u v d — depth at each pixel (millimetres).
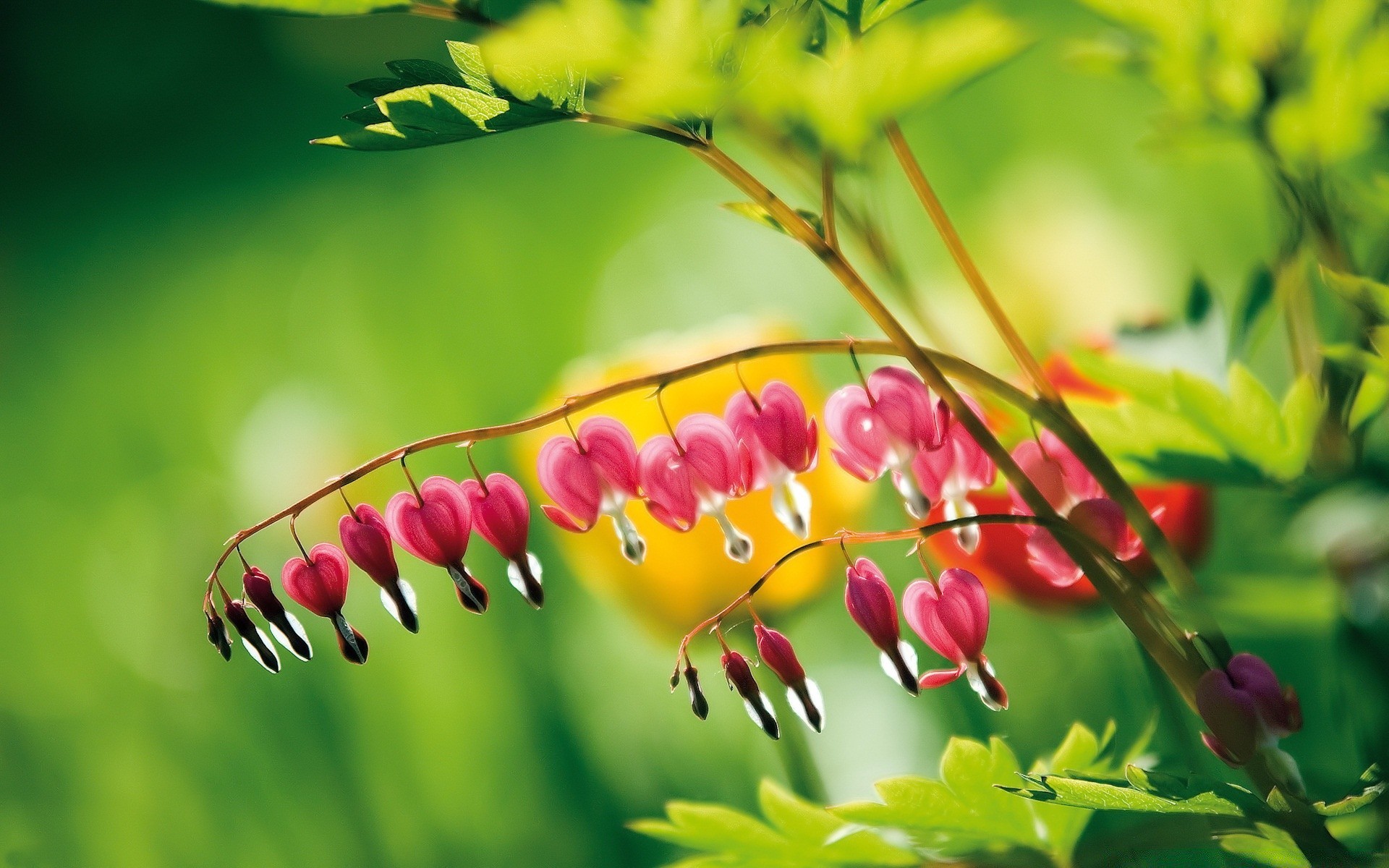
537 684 1204
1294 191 962
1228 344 954
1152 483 920
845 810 901
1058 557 876
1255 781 871
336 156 2906
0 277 2807
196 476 1706
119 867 1158
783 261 1866
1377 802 889
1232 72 965
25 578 1560
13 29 3523
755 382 1037
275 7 861
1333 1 955
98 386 2178
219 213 2857
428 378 1847
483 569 1291
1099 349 964
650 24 844
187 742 1224
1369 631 935
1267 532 1019
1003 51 871
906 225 1818
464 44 867
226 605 858
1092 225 1483
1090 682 1059
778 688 1054
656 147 2400
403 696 1233
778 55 854
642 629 1056
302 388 1898
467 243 2223
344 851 1149
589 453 863
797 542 1040
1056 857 900
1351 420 917
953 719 1075
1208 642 868
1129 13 973
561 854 1090
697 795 1098
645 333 1932
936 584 867
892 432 858
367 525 858
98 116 3434
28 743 1259
